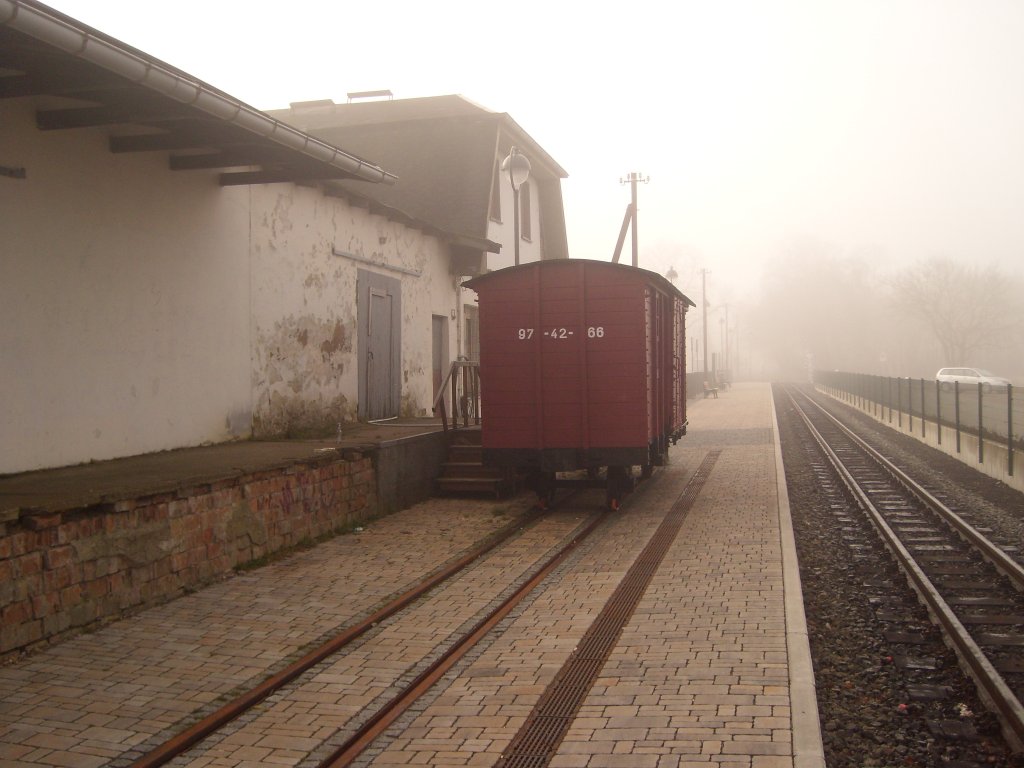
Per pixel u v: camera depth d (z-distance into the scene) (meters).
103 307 9.80
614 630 7.04
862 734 5.25
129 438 10.22
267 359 13.11
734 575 8.71
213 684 5.87
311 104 27.69
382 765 4.73
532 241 27.67
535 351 12.68
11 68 7.48
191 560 8.24
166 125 9.46
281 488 9.84
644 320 12.40
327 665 6.34
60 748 4.86
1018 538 11.09
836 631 7.36
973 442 19.36
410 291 18.33
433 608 7.82
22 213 8.69
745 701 5.39
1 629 6.15
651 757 4.67
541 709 5.44
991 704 5.53
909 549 10.55
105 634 6.92
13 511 6.21
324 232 14.70
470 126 23.05
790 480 17.36
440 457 14.42
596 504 13.82
